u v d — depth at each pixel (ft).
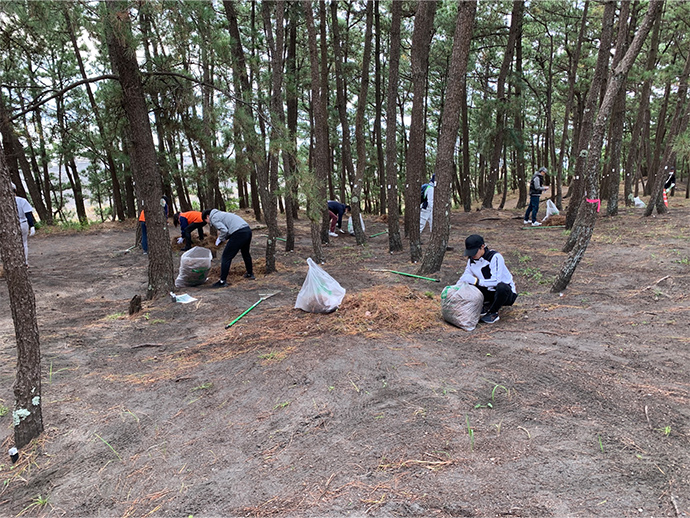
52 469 7.92
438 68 62.69
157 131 23.97
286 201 31.27
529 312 15.28
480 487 6.42
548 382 9.53
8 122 16.56
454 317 13.89
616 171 37.86
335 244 34.81
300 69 47.29
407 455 7.34
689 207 41.78
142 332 15.34
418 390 9.62
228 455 7.90
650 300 15.29
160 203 19.33
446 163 20.57
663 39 51.29
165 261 19.67
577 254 16.87
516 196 89.35
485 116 51.52
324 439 8.07
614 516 5.67
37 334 8.76
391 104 27.25
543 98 74.23
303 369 11.03
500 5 50.49
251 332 14.48
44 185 63.00
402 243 32.68
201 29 19.15
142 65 18.86
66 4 21.13
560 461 6.84
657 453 6.86
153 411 9.68
